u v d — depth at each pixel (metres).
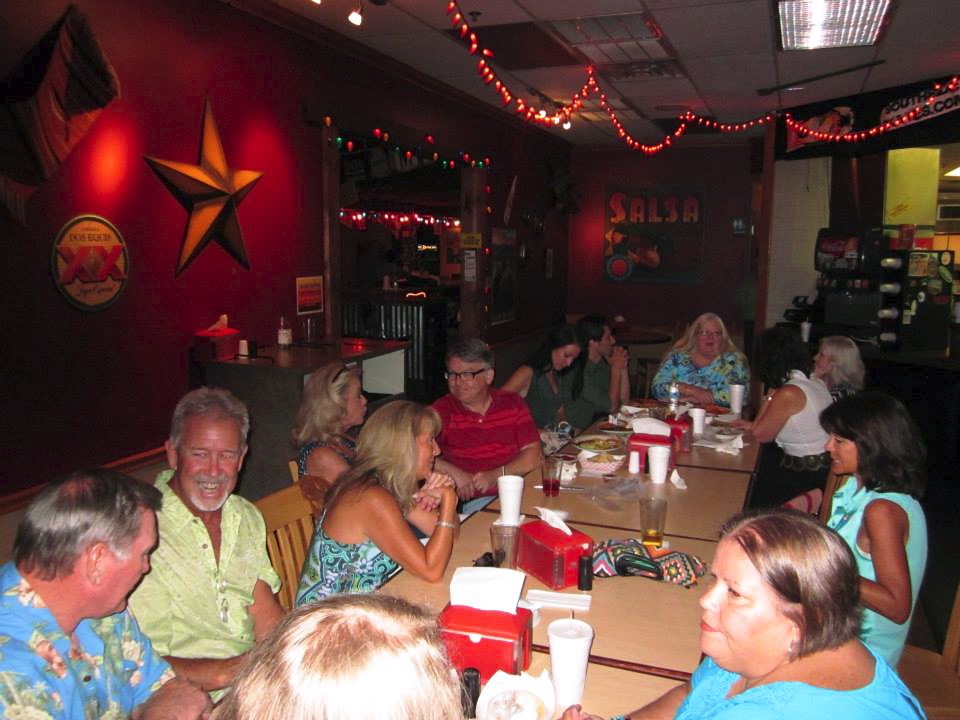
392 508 2.19
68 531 1.42
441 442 3.53
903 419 2.08
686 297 10.51
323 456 2.81
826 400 3.66
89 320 3.69
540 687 1.52
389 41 5.38
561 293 10.81
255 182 4.69
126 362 3.92
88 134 3.59
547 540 2.14
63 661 1.46
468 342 3.50
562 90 7.01
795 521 1.21
